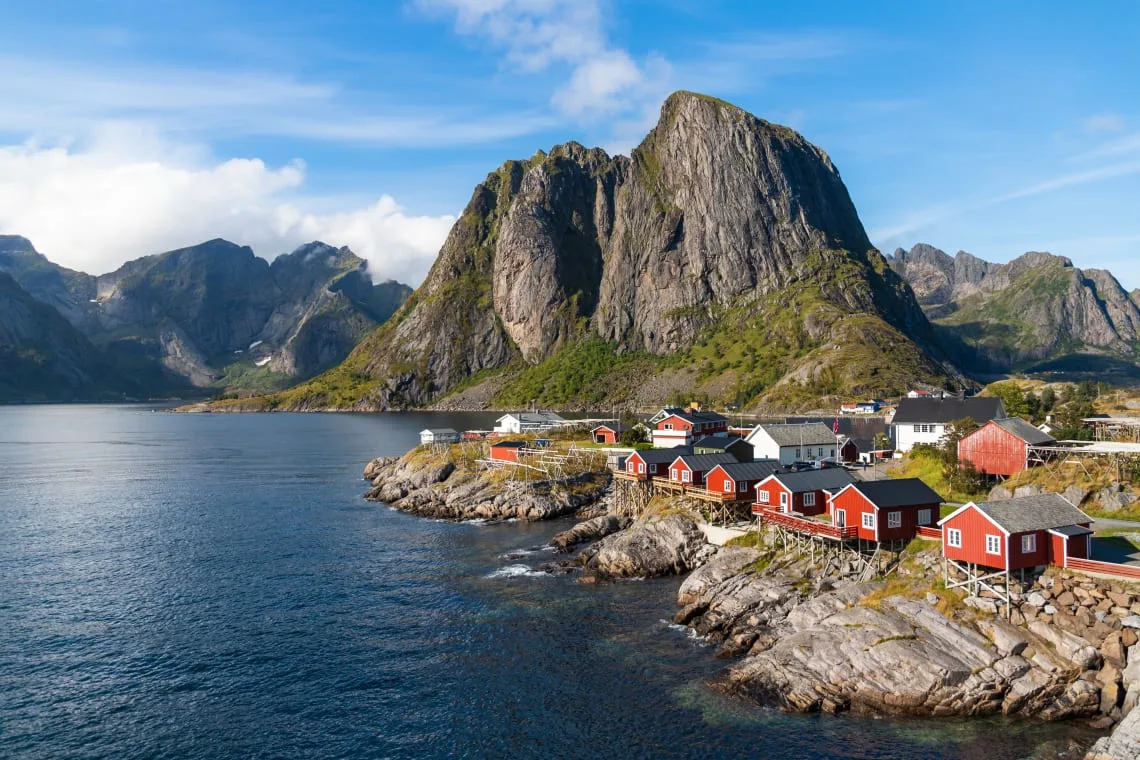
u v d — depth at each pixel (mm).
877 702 44469
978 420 95375
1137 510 59969
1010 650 44500
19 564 82000
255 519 107750
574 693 48812
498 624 61594
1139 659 41312
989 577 48375
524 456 124312
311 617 64000
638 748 41938
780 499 71062
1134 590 44062
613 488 108438
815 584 58688
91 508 118125
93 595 70438
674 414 133750
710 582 63562
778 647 50000
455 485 119125
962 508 50375
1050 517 49125
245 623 62688
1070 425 92250
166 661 54969
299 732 44750
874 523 57562
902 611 49594
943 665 44156
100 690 50375
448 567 79375
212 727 45438
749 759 40312
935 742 40906
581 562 78875
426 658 54969
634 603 65938
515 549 87125
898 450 101812
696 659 53562
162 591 71625
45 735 44594
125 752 42750
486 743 43094
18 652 56750
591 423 176875
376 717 46375
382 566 80125
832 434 103750
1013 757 39125
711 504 79438
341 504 121062
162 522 105812
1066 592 46062
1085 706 41906
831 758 39969
